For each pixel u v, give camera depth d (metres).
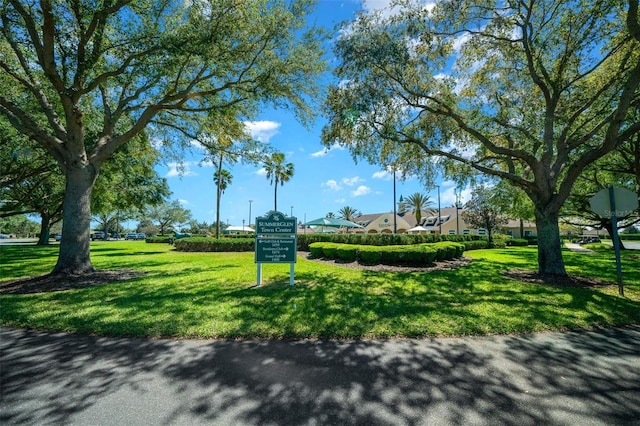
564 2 9.20
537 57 9.83
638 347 4.39
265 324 5.06
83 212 9.61
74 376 3.44
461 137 12.21
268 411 2.80
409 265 12.79
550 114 10.26
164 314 5.53
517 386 3.28
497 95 11.61
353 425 2.61
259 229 8.41
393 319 5.36
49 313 5.59
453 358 3.96
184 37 8.58
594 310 6.04
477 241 26.70
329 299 6.65
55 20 7.95
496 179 13.77
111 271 10.32
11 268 11.93
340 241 21.11
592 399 3.05
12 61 10.22
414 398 3.03
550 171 10.09
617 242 7.57
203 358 3.92
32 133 9.30
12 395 3.05
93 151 9.98
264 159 13.26
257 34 9.77
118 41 9.11
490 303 6.47
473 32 10.38
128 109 10.83
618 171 15.67
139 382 3.31
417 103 10.95
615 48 9.30
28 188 23.20
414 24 9.68
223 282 8.65
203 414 2.75
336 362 3.82
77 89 8.91
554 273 9.55
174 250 23.20
